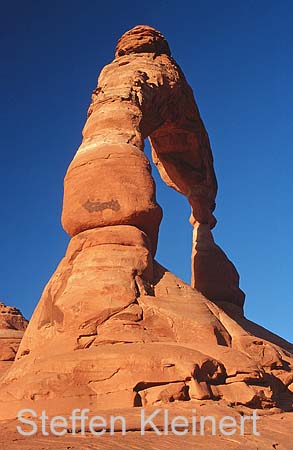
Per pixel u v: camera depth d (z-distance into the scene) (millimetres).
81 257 14484
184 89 21750
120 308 12977
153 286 14320
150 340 12602
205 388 11000
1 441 7996
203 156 24766
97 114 17203
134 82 18203
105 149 15789
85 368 11258
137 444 7941
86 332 12688
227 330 14242
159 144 24359
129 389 10898
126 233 14711
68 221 15484
